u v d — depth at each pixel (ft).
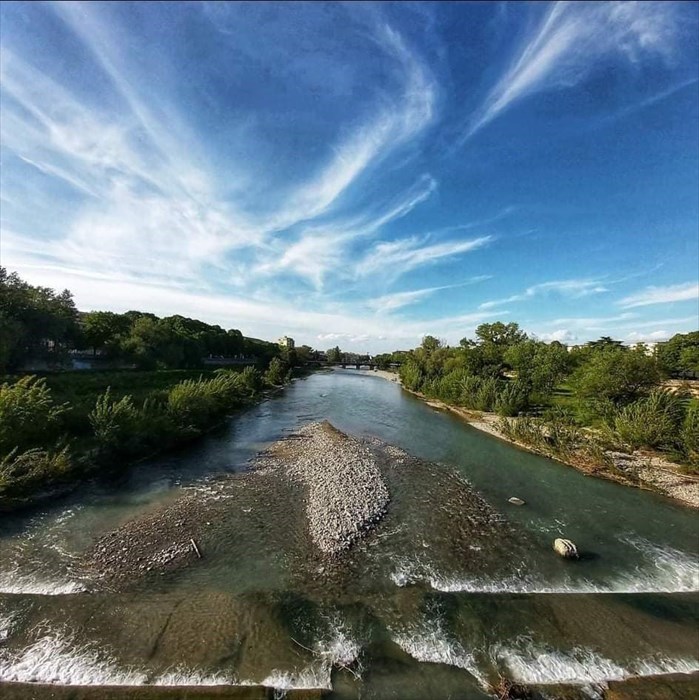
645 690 35.63
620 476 94.84
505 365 305.94
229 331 425.69
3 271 143.54
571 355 260.01
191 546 56.75
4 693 33.04
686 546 63.00
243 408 177.78
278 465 94.84
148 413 103.35
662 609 47.32
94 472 82.74
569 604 47.62
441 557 57.16
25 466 69.97
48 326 149.69
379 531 64.13
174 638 39.50
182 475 86.17
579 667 38.04
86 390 128.36
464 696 34.45
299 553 56.13
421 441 127.75
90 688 33.81
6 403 75.66
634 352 148.97
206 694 33.58
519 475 95.61
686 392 136.26
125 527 61.62
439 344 443.73
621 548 61.82
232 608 44.21
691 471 96.58
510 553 59.16
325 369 561.84
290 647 39.04
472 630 42.50
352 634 41.16
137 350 202.28
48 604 43.78
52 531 59.62
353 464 94.94
